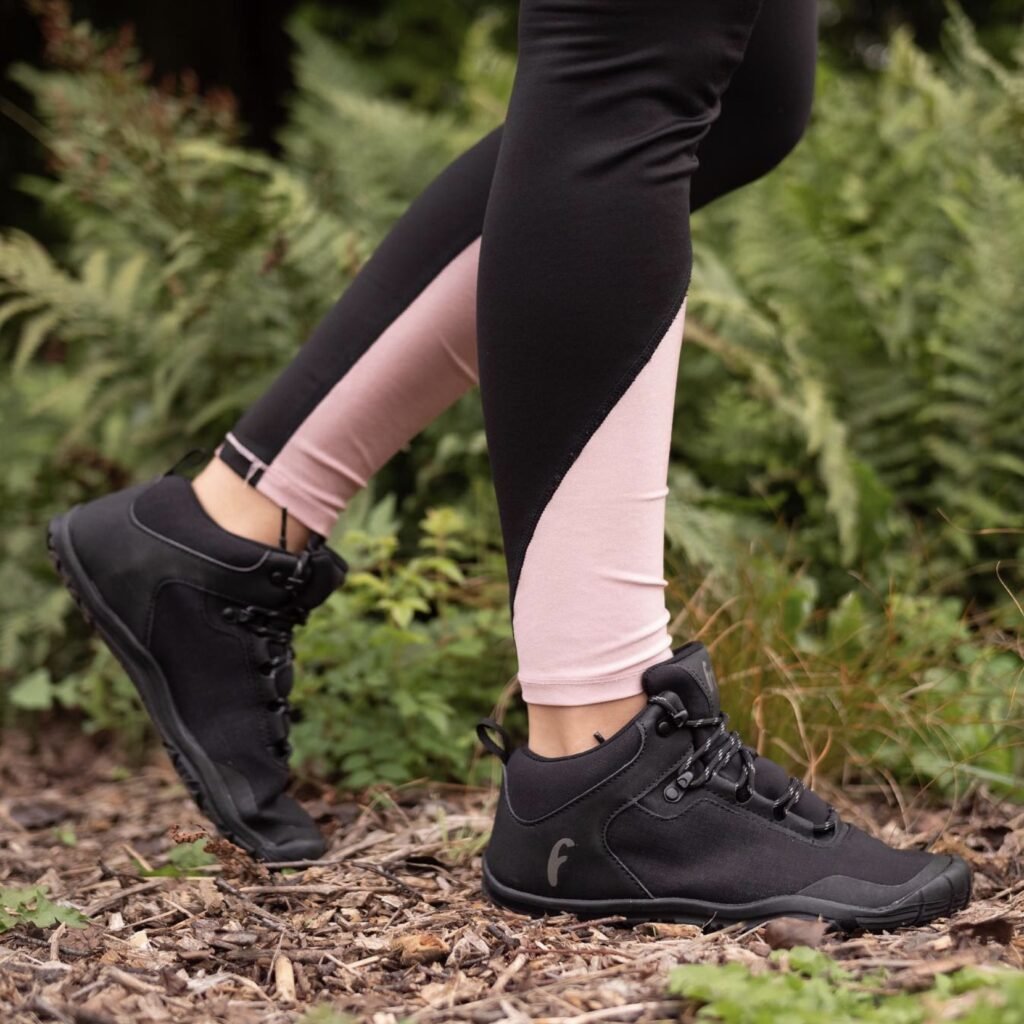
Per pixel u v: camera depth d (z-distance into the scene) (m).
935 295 2.53
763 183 2.65
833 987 1.00
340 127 3.03
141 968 1.13
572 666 1.20
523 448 1.16
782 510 2.48
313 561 1.45
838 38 5.58
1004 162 2.70
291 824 1.48
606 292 1.11
